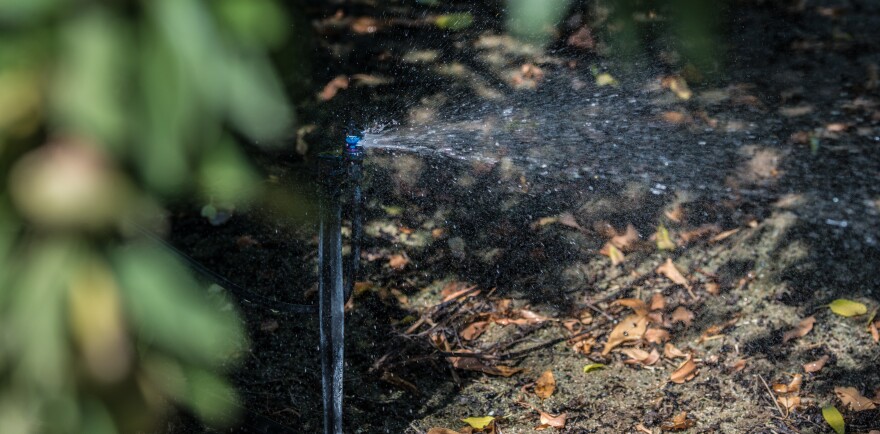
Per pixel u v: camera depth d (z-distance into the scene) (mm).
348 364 3229
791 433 2904
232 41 816
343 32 4961
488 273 3641
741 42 5004
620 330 3338
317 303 3484
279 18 838
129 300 869
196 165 835
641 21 845
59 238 827
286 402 3064
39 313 822
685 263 3656
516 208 3928
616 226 3820
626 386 3123
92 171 785
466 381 3164
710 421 2971
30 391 871
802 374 3133
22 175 781
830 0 5457
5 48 774
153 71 780
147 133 787
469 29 5016
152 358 935
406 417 3004
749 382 3119
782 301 3457
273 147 3854
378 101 4441
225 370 3141
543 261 3682
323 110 4309
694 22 794
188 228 3830
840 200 3891
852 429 2926
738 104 4469
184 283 929
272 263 3686
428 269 3658
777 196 3932
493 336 3363
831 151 4180
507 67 4695
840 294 3477
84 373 857
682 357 3238
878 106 4500
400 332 3361
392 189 3982
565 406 3037
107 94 771
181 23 783
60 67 773
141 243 904
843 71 4773
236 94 808
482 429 2943
